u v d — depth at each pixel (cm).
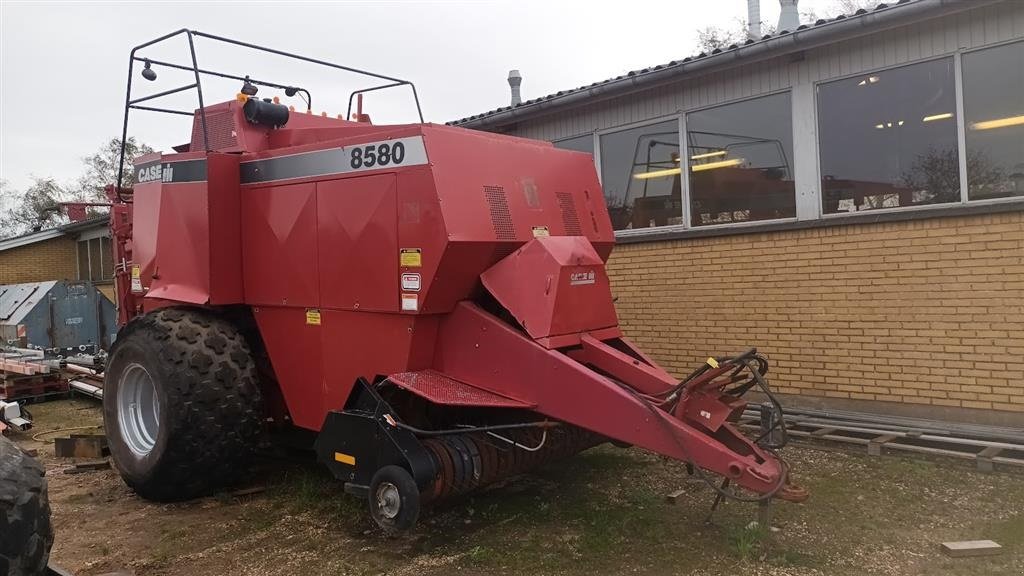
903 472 499
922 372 579
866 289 607
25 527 264
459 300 432
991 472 488
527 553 389
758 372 402
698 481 502
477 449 408
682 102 741
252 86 571
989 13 548
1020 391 532
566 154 507
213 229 496
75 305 1351
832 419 607
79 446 615
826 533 404
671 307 745
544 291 414
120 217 646
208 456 471
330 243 454
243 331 529
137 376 516
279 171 485
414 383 411
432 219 400
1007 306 536
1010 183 548
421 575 367
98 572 379
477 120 900
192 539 425
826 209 646
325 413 469
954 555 369
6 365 919
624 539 405
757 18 995
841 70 627
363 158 435
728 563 371
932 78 582
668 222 764
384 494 381
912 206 596
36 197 4144
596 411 387
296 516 458
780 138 674
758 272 677
